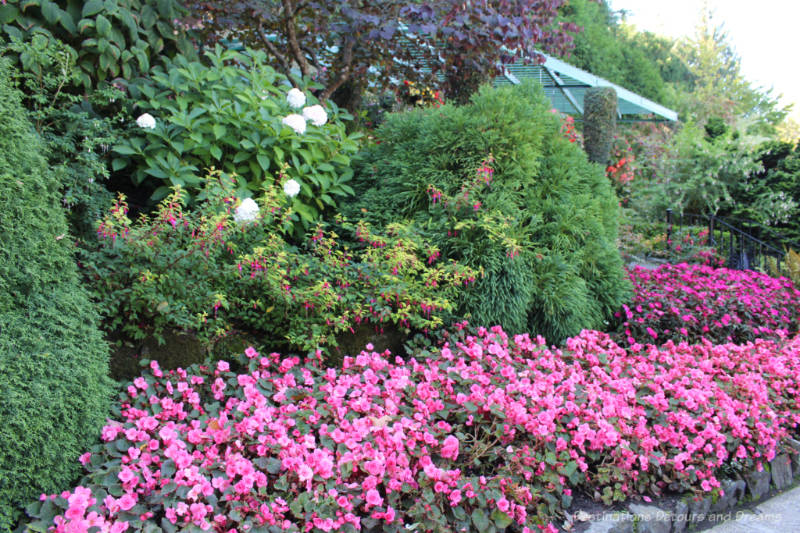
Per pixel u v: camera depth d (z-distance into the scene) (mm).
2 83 2129
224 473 2230
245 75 4215
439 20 5316
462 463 2635
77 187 3250
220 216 3074
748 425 3164
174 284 2971
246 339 3303
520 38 5359
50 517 1914
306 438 2459
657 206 11141
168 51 4367
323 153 4461
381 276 3566
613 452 2734
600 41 21094
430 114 4691
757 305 5398
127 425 2445
